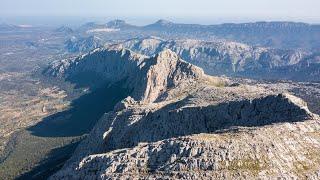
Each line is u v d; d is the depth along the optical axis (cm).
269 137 18525
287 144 18362
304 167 17438
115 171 18712
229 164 17288
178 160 17938
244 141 18150
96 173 19425
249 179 16650
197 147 18088
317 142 18925
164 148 18750
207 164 17400
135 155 18950
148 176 17725
